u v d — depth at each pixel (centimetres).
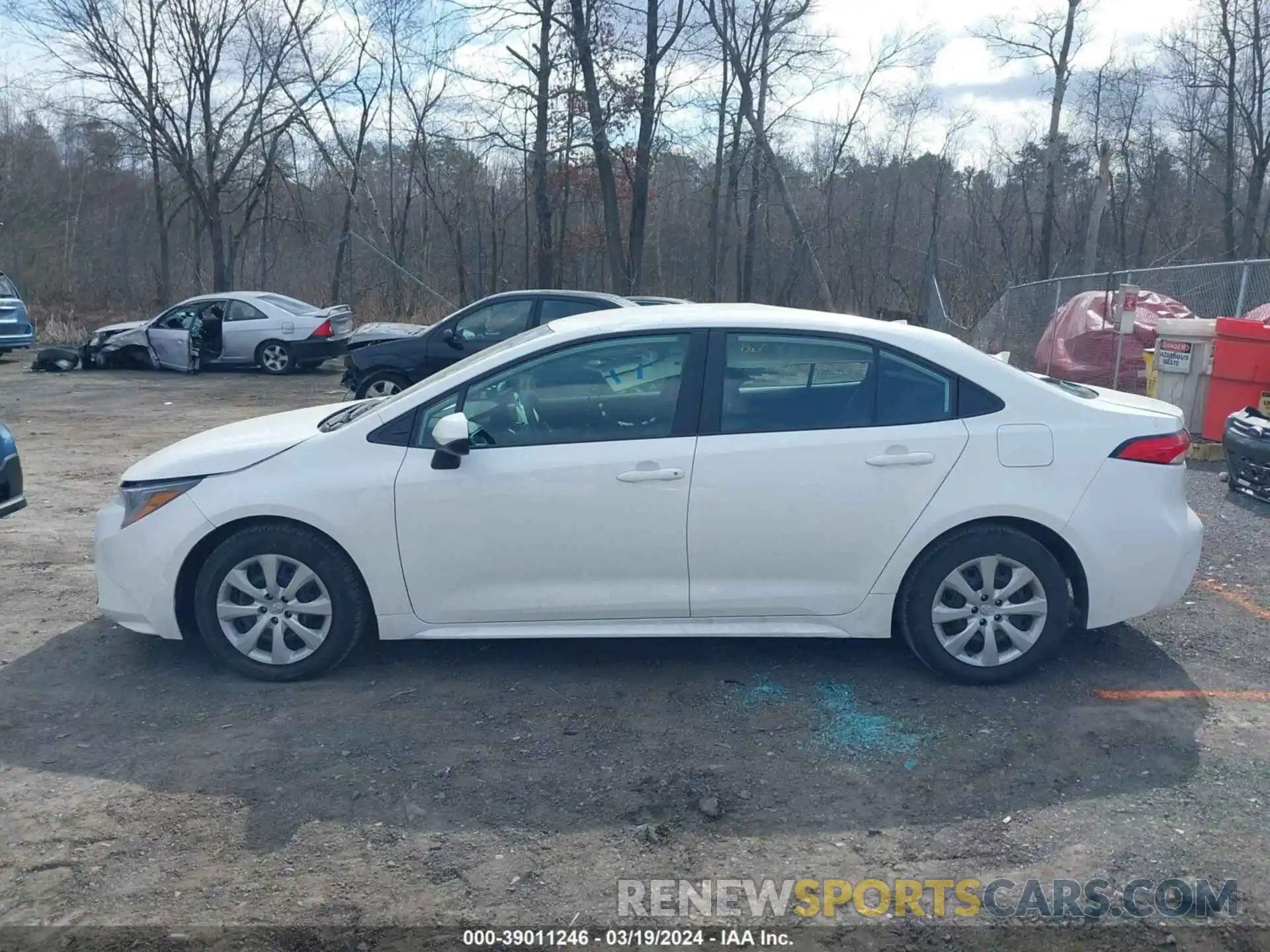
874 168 3297
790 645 504
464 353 1237
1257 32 2688
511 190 3225
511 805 361
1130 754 393
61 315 3011
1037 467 438
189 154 2711
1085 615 452
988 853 332
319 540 450
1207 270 1290
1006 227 3447
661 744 404
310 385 1697
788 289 2647
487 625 456
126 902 309
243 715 431
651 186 2934
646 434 443
